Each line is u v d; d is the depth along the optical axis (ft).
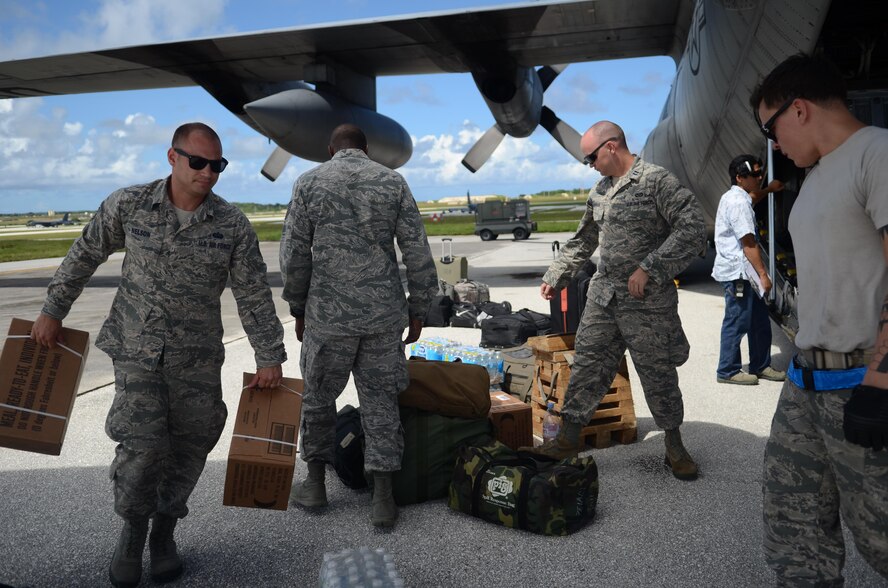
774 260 16.22
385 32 33.32
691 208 9.87
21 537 9.11
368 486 10.61
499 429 11.34
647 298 10.23
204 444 8.13
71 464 12.05
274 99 35.12
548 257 61.36
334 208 9.07
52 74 40.86
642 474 10.95
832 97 4.99
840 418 5.11
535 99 40.73
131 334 7.43
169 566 7.92
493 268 51.39
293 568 8.17
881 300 4.93
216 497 10.46
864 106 20.36
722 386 16.31
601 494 10.18
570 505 8.84
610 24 32.24
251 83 42.65
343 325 9.01
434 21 31.71
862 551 5.21
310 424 9.61
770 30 18.07
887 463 4.84
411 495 9.94
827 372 5.18
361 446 10.34
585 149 10.45
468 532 9.04
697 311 27.63
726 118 23.11
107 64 38.52
